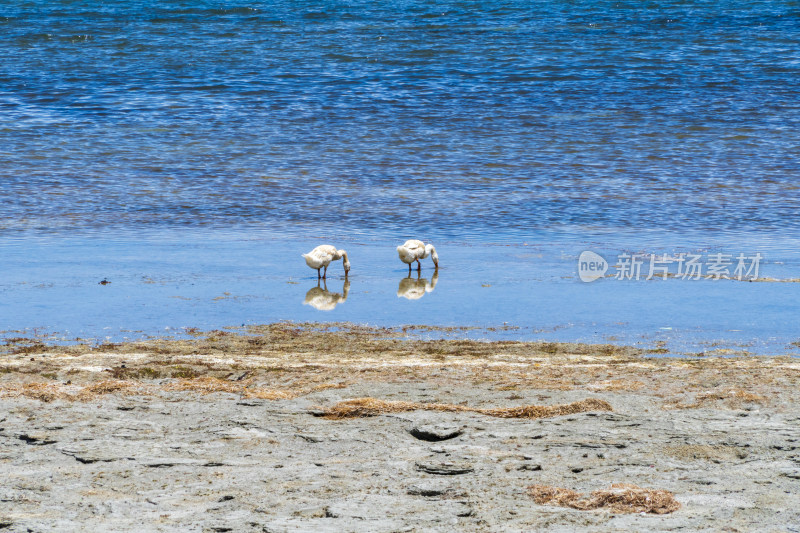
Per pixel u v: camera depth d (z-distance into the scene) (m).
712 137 50.88
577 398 15.97
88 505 11.29
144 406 15.36
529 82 65.56
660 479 12.05
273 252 30.88
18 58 75.06
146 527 10.62
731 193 39.97
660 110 57.25
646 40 80.56
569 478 12.10
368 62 73.06
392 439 13.72
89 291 25.61
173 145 49.69
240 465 12.70
